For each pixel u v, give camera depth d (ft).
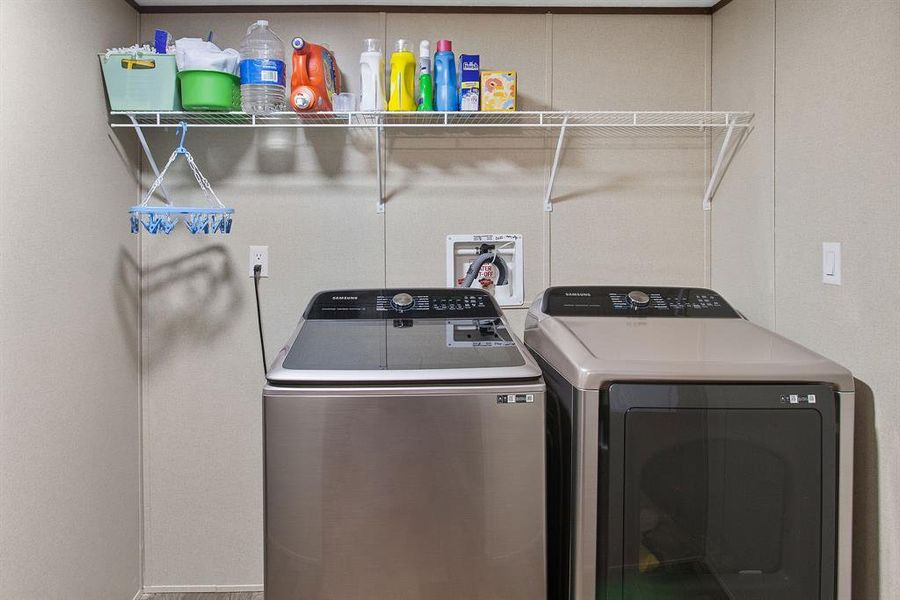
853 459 4.72
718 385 4.55
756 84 6.62
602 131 7.65
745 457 4.56
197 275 7.59
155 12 7.44
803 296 5.85
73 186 6.07
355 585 4.62
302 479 4.57
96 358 6.52
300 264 7.61
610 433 4.51
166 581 7.69
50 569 5.67
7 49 5.07
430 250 7.66
